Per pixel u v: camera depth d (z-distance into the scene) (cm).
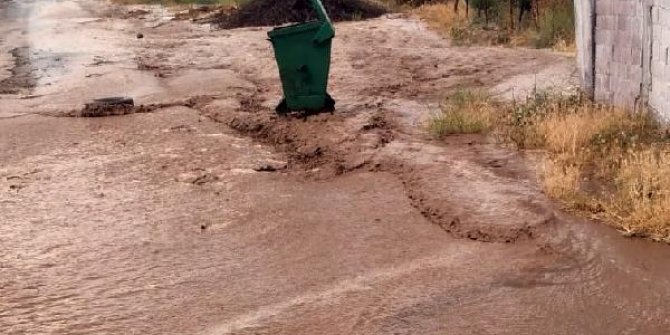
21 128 1167
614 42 1034
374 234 708
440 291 590
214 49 1919
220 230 734
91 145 1053
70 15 2983
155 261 668
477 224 705
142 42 2112
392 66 1566
